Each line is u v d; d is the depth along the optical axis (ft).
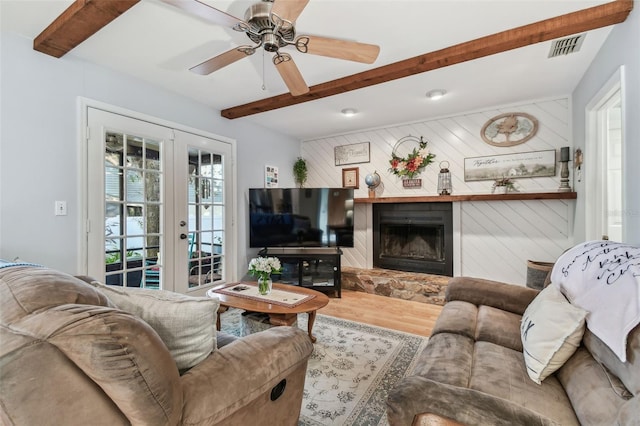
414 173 13.39
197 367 3.51
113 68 8.57
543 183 10.98
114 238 8.70
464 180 12.34
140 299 3.75
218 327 9.11
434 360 4.64
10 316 2.58
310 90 9.65
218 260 12.07
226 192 12.30
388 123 13.74
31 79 7.13
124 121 8.89
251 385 3.57
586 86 8.70
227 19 5.00
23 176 7.02
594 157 8.52
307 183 16.34
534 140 11.09
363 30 6.71
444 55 7.49
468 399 2.97
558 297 4.75
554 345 4.13
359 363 7.30
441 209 12.77
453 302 7.10
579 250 5.35
